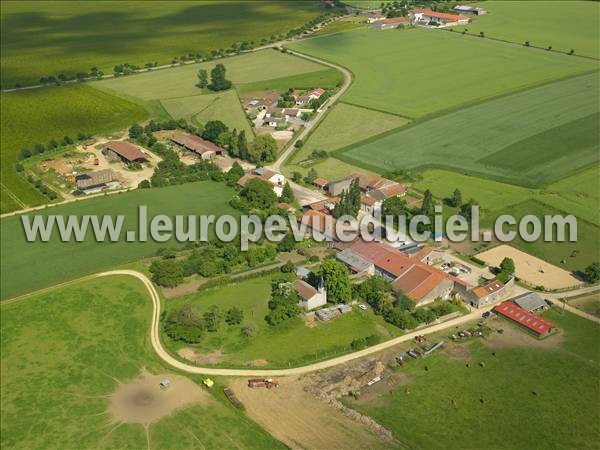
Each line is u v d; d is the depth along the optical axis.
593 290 172.38
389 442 122.75
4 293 174.88
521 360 145.50
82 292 174.38
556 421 127.75
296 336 155.38
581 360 145.25
